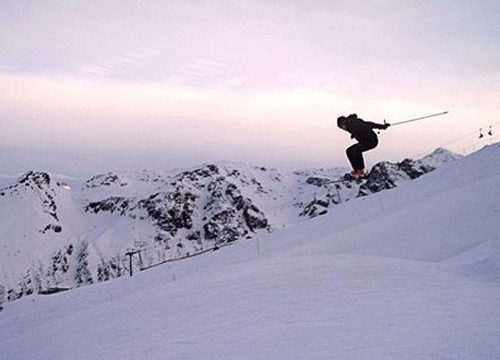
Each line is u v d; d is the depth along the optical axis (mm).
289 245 56906
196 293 17172
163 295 18078
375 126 12062
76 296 51531
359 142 12062
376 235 38875
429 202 48562
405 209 52719
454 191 50812
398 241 33844
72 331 16672
